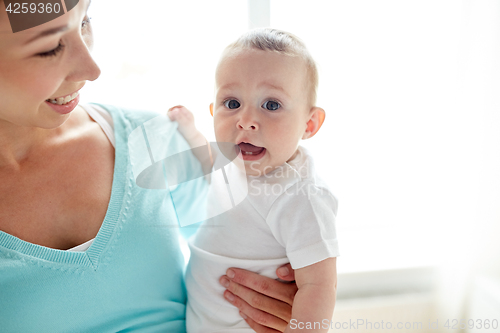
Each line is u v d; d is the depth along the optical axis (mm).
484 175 1098
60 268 578
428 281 1139
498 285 1073
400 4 1061
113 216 628
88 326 617
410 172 1158
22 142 604
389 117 1129
